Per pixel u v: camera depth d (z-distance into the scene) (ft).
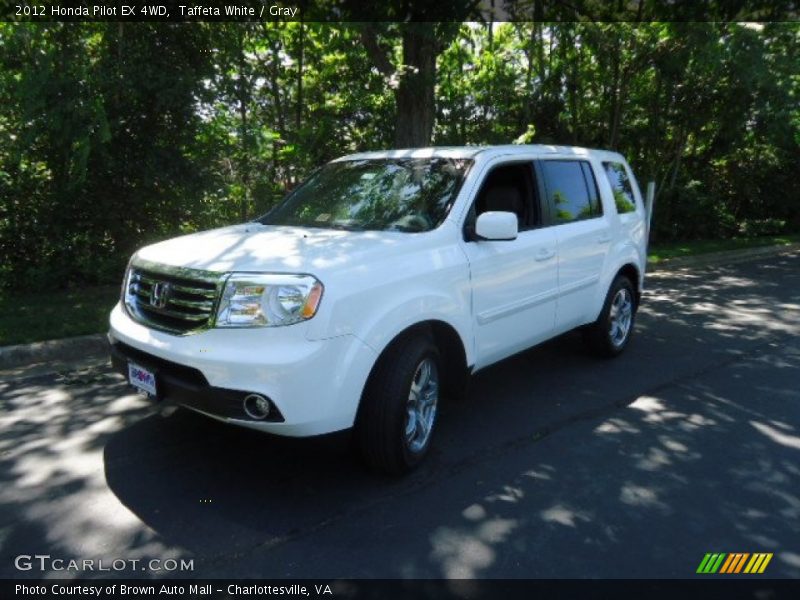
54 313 22.50
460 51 41.93
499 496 11.71
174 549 9.84
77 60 24.54
